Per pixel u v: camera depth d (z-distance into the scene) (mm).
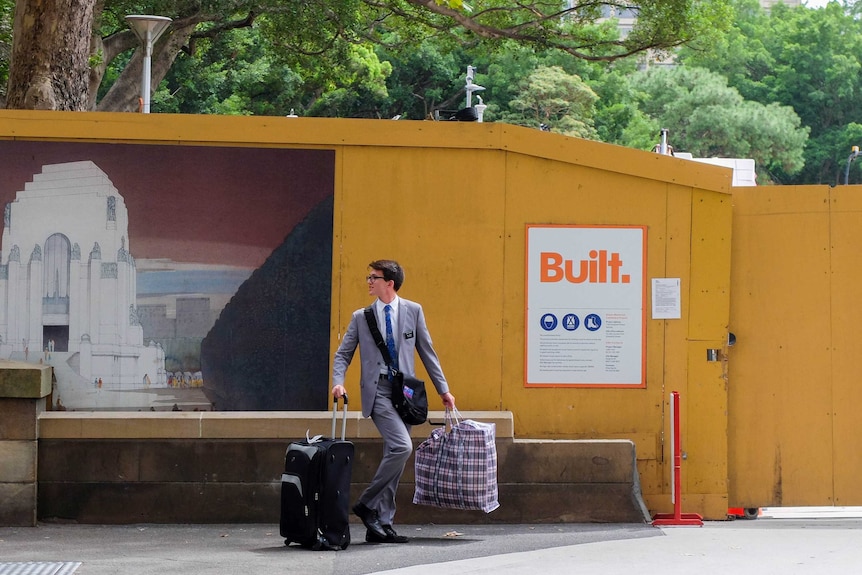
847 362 9422
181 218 9266
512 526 8984
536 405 9344
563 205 9352
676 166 9328
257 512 9016
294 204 9312
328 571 7086
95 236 9234
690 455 9359
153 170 9266
